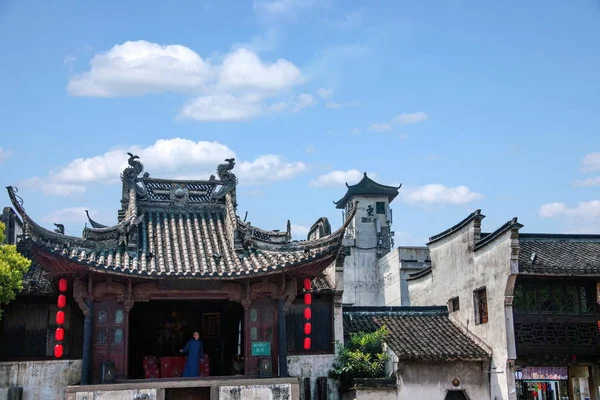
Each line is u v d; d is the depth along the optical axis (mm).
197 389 26469
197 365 26781
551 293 31359
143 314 31016
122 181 28359
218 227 28094
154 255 25500
